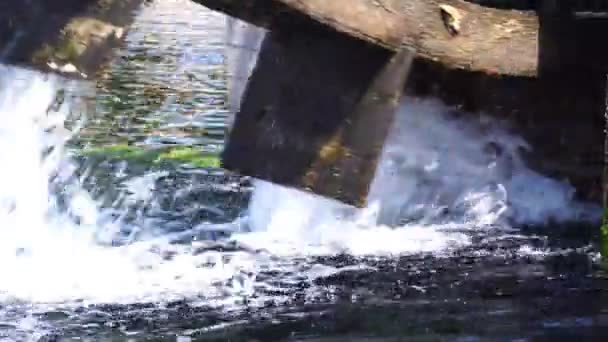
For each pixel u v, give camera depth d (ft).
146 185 28.25
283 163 23.38
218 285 22.84
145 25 38.50
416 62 23.94
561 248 24.62
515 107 25.30
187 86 35.09
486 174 25.81
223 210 26.61
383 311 21.38
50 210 26.11
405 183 25.71
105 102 32.86
